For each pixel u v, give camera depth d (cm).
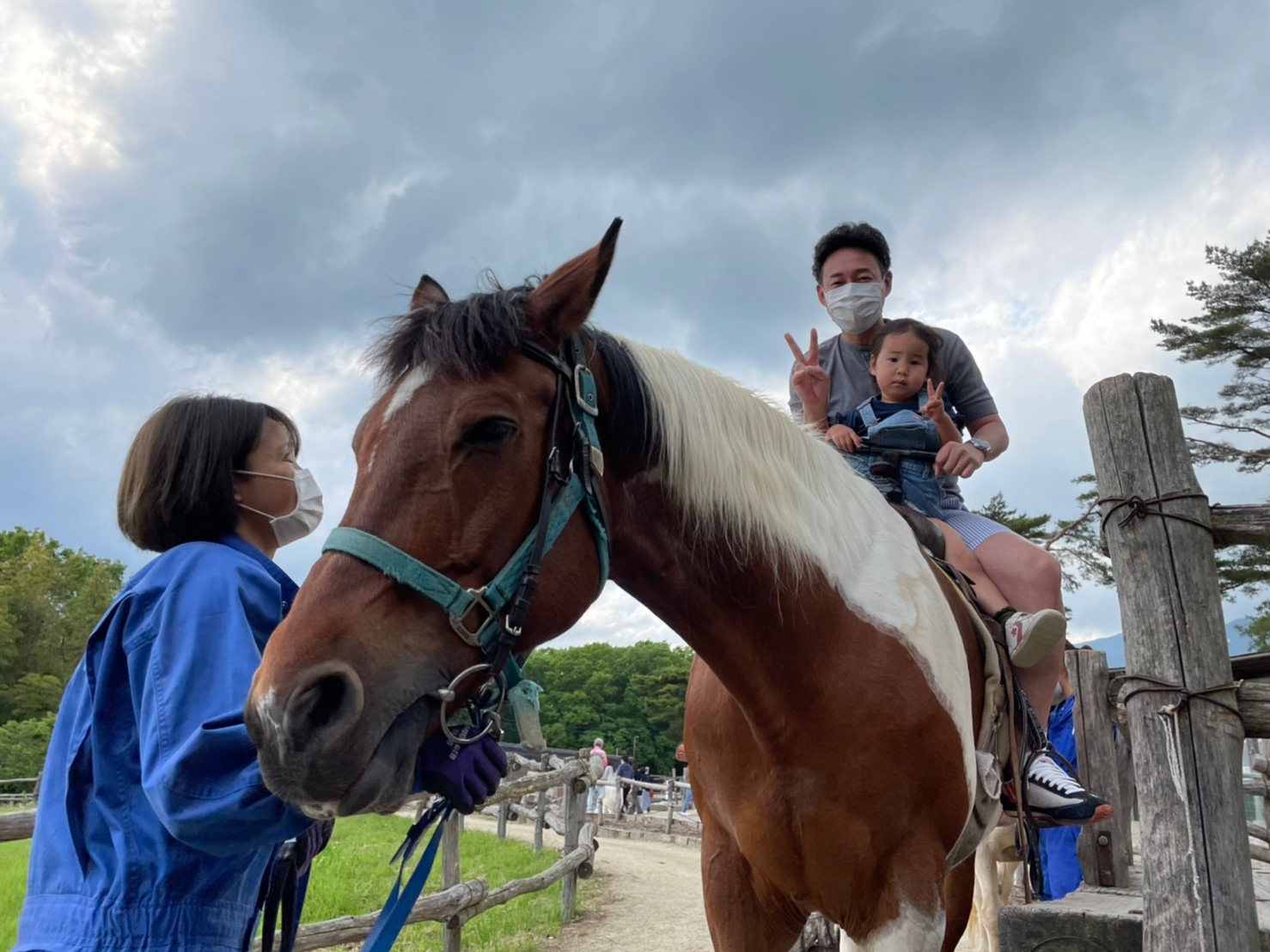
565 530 161
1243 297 1780
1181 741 198
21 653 4581
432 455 147
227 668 127
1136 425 213
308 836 160
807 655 192
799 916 218
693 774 236
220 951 131
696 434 184
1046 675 265
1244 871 192
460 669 144
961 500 307
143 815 129
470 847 1123
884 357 299
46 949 124
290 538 173
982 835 233
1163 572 206
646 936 661
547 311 164
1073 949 255
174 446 156
